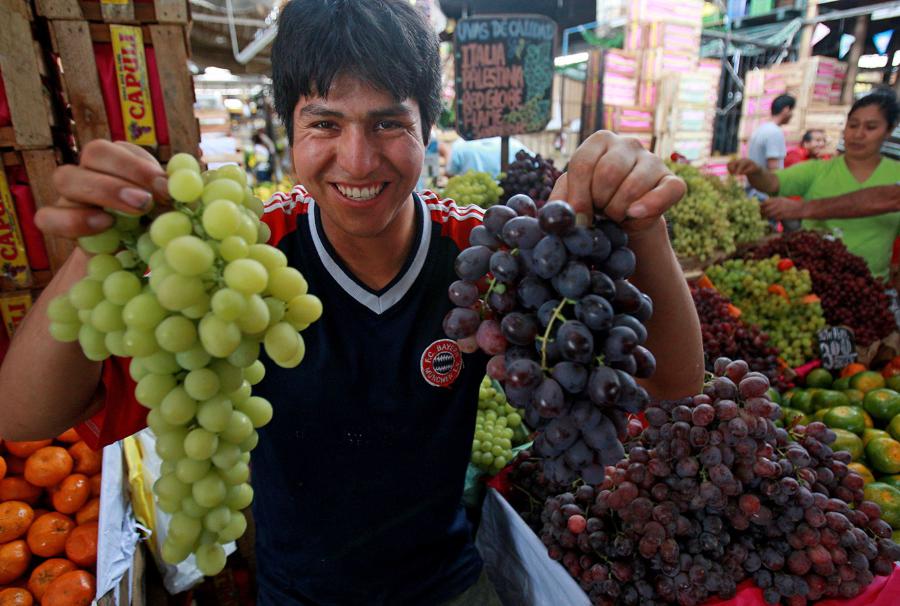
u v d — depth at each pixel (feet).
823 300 8.39
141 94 6.18
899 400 6.28
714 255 9.39
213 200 2.06
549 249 2.18
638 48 19.48
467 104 9.51
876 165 10.62
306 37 2.78
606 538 4.27
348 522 3.87
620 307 2.37
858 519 4.31
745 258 9.64
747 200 10.18
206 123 24.08
